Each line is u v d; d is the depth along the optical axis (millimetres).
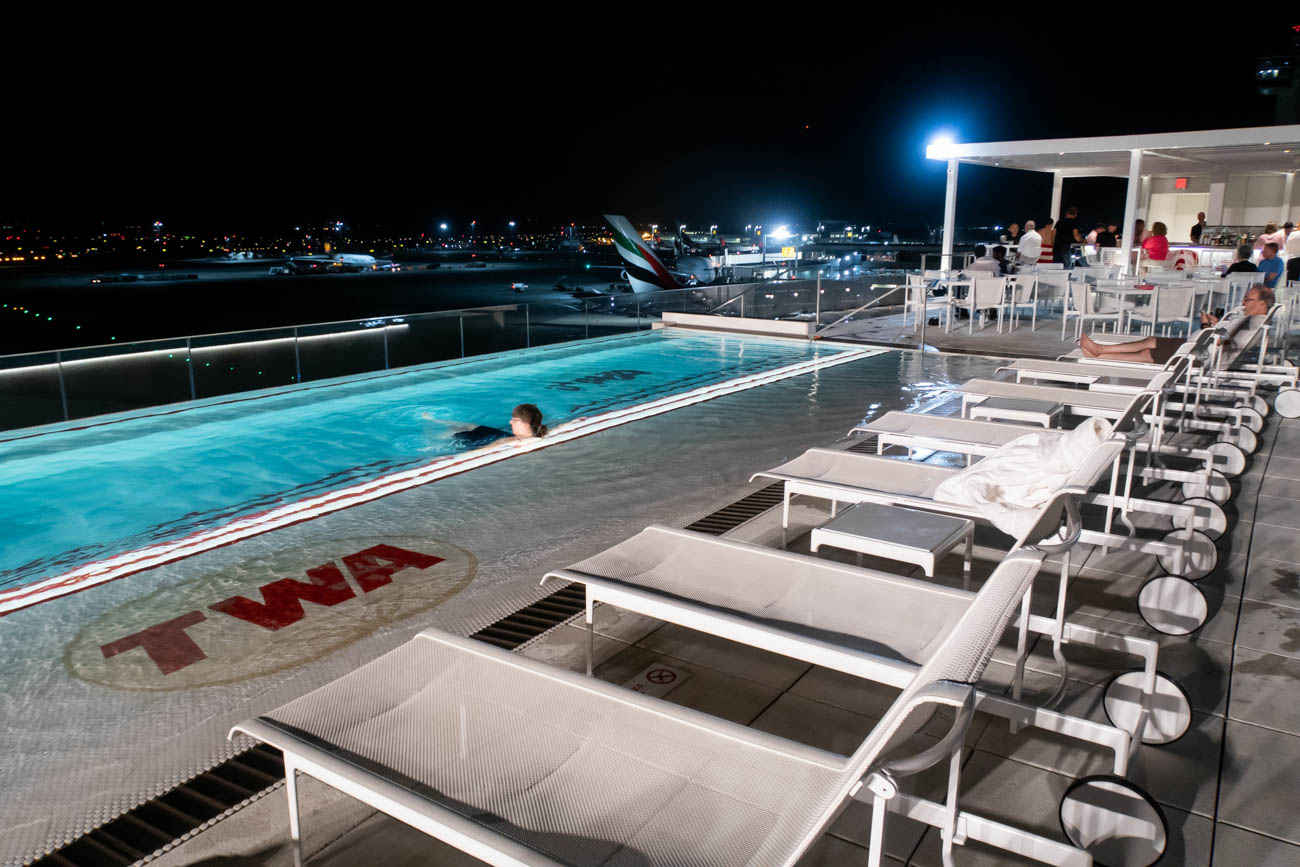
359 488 5172
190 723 2588
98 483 6023
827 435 6305
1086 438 3273
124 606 3490
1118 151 13211
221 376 8484
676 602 2373
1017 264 13945
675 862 1364
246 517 5293
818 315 12703
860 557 3766
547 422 7797
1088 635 2398
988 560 3684
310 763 1643
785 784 1566
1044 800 2096
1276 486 4684
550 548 4059
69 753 2434
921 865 1886
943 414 6895
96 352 7594
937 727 2434
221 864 1906
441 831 1433
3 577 4418
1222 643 2916
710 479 5211
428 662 2068
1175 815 2045
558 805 1521
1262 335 6988
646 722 1793
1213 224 17609
